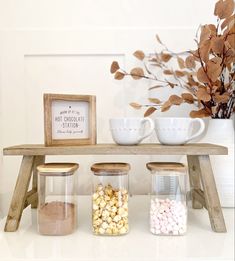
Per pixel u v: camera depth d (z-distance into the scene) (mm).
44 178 770
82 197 1125
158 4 1131
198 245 681
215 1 1132
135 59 1134
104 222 737
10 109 1123
